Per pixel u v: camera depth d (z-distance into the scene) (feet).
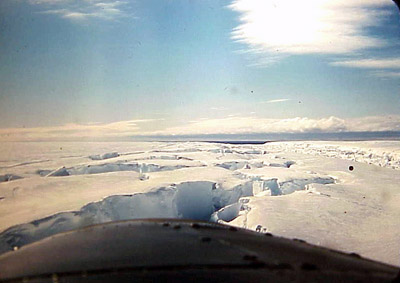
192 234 9.50
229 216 42.11
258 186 52.11
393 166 76.38
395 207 39.42
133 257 8.00
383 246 27.22
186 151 98.32
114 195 38.09
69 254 8.37
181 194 46.91
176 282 7.04
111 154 86.63
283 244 9.21
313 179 54.85
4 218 30.99
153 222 10.66
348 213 36.45
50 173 58.23
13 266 8.04
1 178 56.65
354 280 7.27
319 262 8.07
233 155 88.38
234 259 7.97
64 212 31.65
